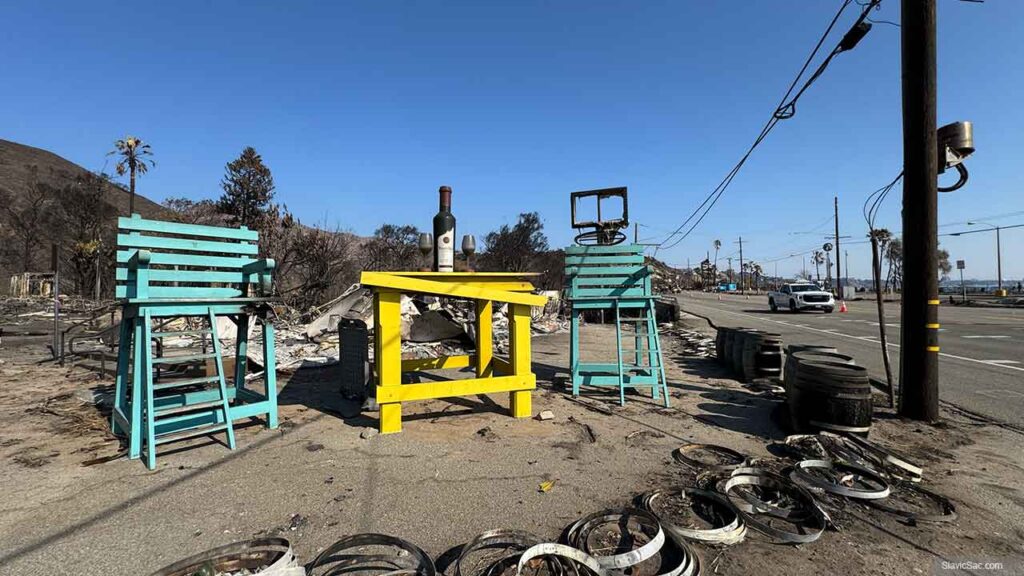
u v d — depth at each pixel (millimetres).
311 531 3074
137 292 4410
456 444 4734
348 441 4789
